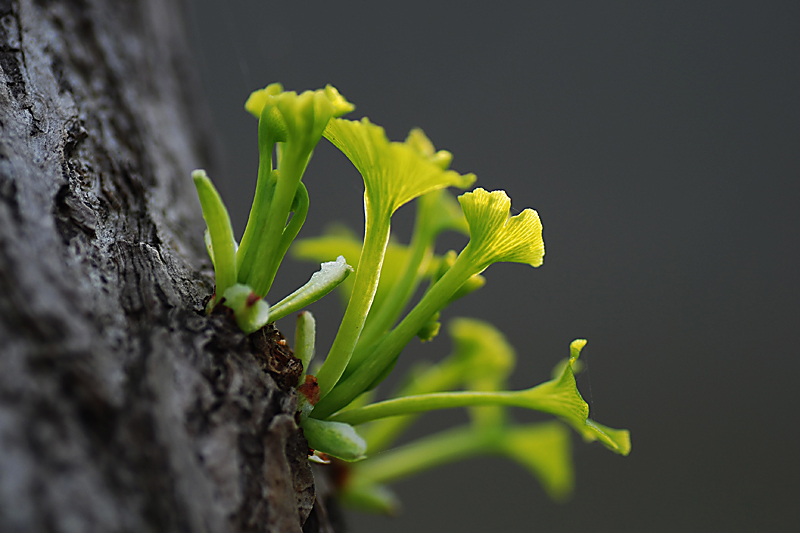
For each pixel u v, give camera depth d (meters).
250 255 0.24
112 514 0.21
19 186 0.23
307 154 0.23
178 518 0.22
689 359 0.80
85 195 0.24
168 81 0.30
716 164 0.87
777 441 0.76
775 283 0.82
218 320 0.23
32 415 0.21
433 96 0.90
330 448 0.24
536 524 0.77
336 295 0.77
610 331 0.82
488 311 0.82
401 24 0.90
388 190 0.24
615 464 0.78
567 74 0.90
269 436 0.23
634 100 0.89
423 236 0.26
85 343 0.22
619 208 0.87
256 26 0.84
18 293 0.22
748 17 0.88
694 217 0.85
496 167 0.88
